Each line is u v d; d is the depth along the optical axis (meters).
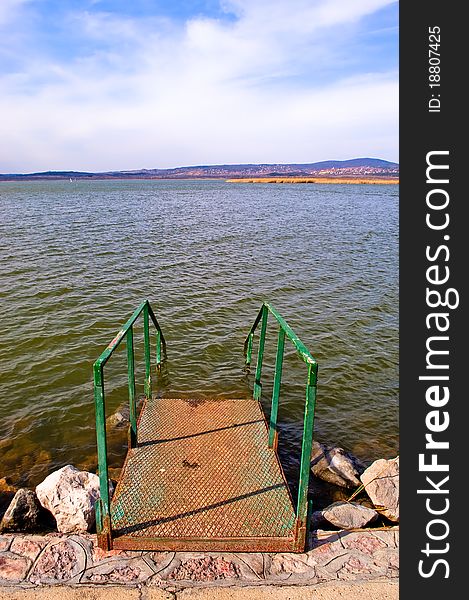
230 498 3.92
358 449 6.02
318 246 22.59
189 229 27.53
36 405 6.89
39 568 3.19
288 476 5.25
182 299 12.73
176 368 8.34
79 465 5.45
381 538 3.62
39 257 17.55
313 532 3.65
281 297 13.33
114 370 8.16
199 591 3.04
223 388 7.62
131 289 13.54
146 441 4.81
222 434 4.97
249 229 28.27
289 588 3.09
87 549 3.38
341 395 7.51
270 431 4.72
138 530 3.49
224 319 11.19
